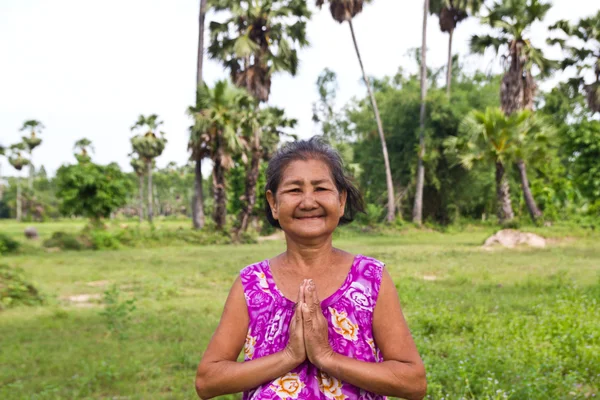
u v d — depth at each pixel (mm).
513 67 23891
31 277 13016
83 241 22375
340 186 1649
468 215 40562
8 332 7680
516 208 34438
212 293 10953
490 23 23703
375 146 38031
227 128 23562
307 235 1546
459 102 34219
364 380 1423
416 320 7480
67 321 8312
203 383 1520
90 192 25828
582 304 7848
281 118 28031
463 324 7262
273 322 1529
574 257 16406
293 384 1456
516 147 23547
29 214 70438
